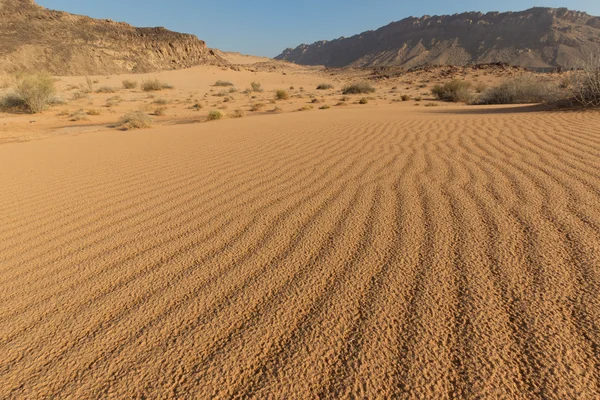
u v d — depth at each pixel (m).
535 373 1.10
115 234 2.44
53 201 3.32
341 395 1.07
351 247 2.02
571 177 3.01
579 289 1.49
